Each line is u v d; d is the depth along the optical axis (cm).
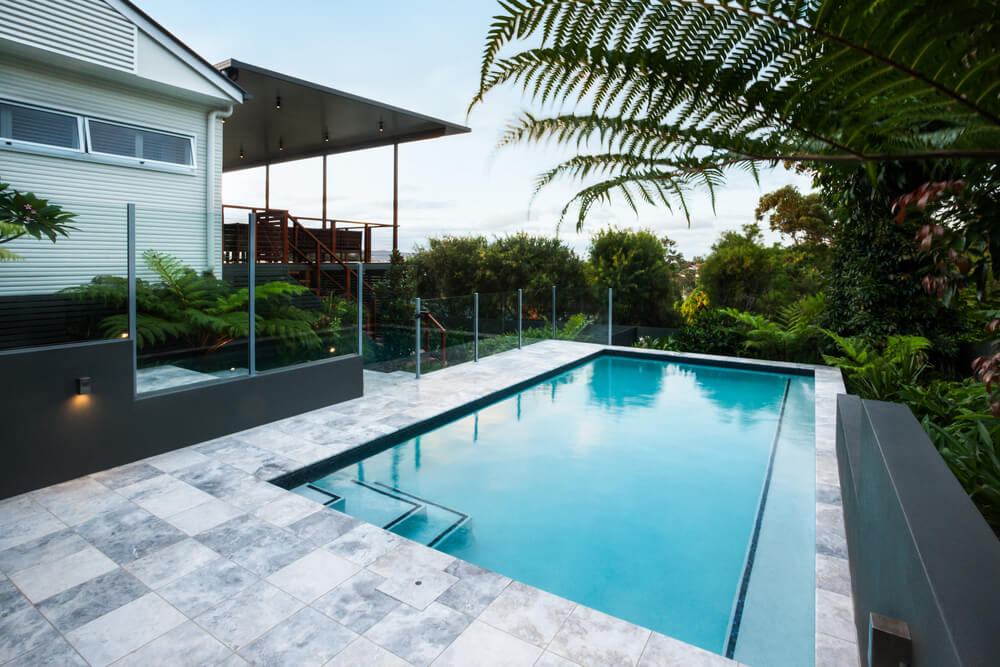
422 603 290
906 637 132
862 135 63
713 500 474
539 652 254
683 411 748
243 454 502
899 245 816
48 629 268
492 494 484
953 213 115
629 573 363
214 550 339
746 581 345
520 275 1675
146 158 779
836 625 271
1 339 408
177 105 809
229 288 560
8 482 407
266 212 1025
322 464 496
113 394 464
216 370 551
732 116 68
